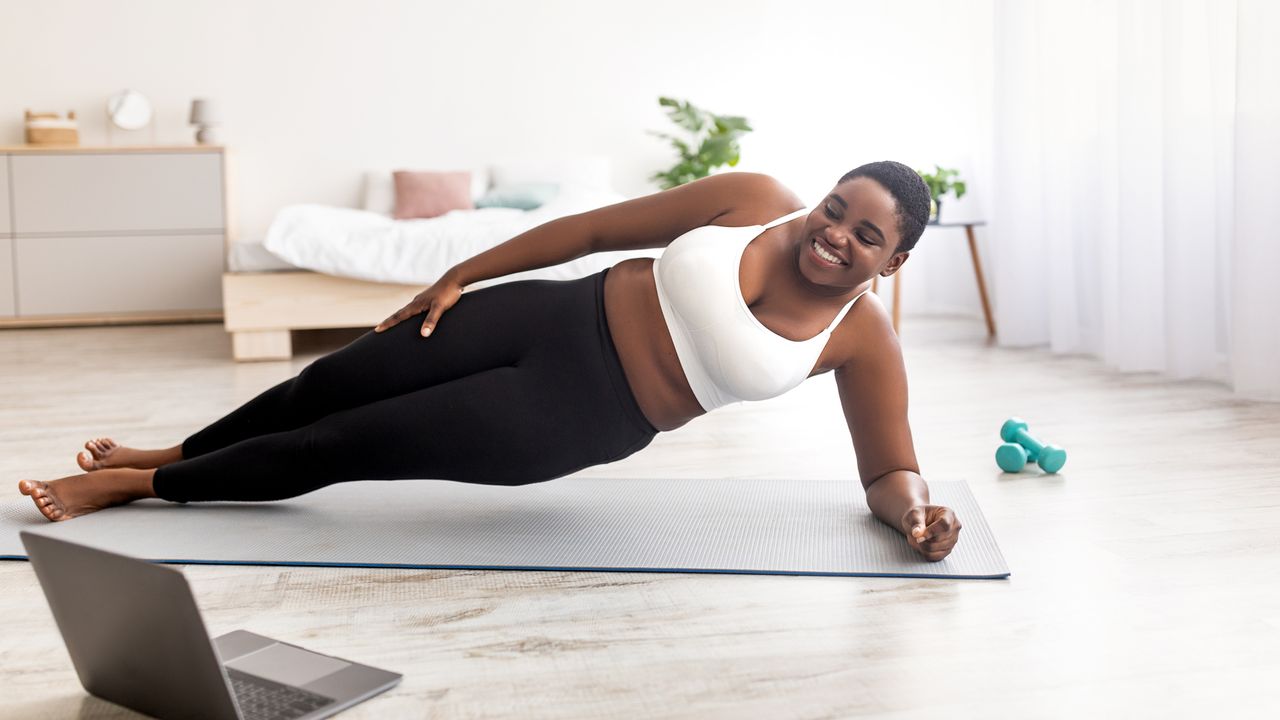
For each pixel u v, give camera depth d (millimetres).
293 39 5707
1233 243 3100
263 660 1309
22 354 4242
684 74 6020
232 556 1706
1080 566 1688
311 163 5801
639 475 2297
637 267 1723
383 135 5844
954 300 5453
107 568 1101
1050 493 2145
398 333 1769
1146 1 3482
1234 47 3270
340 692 1222
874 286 5535
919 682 1277
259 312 4004
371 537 1817
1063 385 3434
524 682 1276
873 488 1875
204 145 5332
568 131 5992
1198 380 3451
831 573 1635
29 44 5508
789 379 1680
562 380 1688
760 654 1355
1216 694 1248
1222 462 2381
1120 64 3564
